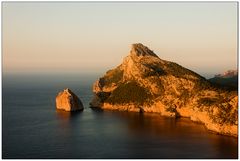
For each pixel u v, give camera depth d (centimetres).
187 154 18762
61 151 19675
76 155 18938
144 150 19575
